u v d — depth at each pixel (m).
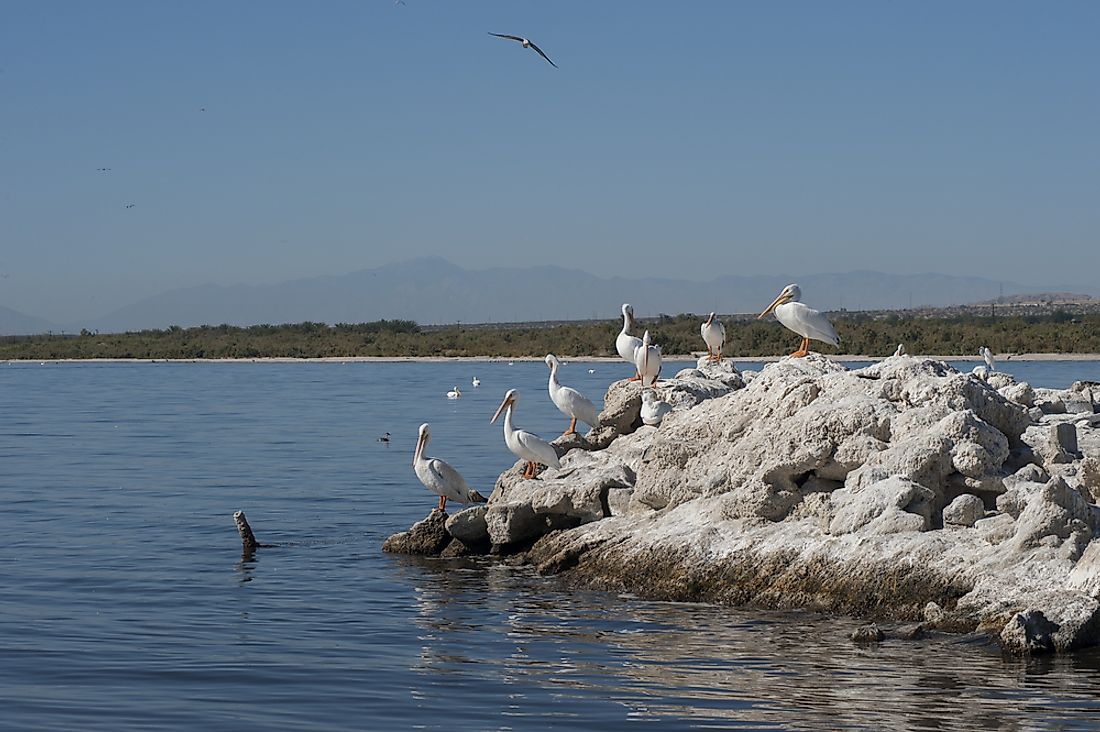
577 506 22.75
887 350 92.62
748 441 20.86
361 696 14.26
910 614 17.08
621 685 14.60
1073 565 16.48
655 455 21.84
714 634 16.97
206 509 28.97
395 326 179.50
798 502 19.78
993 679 14.48
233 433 49.03
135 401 71.25
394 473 35.59
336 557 23.33
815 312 26.33
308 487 32.72
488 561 22.92
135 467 37.41
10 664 15.59
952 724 12.94
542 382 80.62
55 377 105.38
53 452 42.00
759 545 19.14
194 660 15.86
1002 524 17.67
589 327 142.25
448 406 61.75
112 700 14.09
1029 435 21.47
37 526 26.48
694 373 29.56
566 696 14.18
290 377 100.62
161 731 13.02
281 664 15.66
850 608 17.64
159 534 25.58
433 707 13.81
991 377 27.91
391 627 17.77
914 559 17.50
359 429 49.72
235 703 13.98
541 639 16.95
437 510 24.23
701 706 13.71
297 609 18.97
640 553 20.31
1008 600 16.25
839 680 14.59
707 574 19.25
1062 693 13.93
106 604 19.20
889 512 18.30
